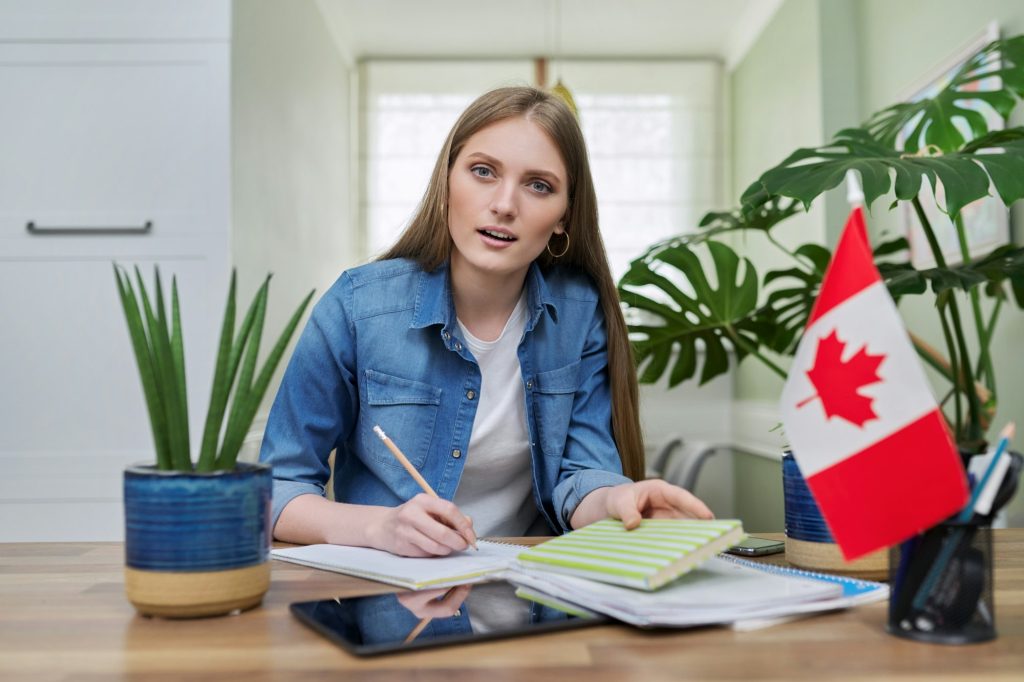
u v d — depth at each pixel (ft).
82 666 1.69
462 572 2.42
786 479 2.60
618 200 15.03
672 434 14.39
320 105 12.68
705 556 2.19
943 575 1.82
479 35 14.35
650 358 6.81
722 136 15.11
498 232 3.47
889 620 1.90
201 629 1.96
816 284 6.28
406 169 15.11
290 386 3.74
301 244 11.34
